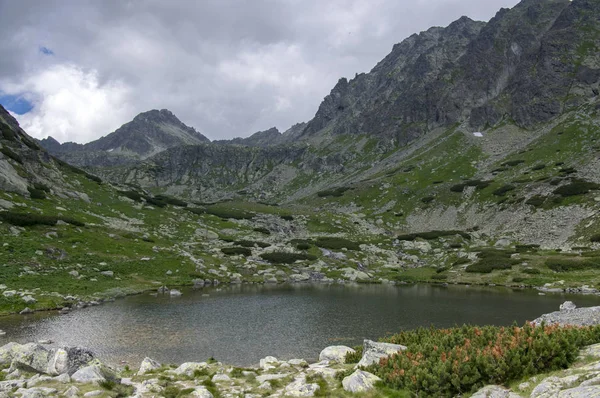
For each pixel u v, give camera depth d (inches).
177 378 804.0
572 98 6889.8
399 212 5546.3
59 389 657.0
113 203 4387.3
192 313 1844.2
